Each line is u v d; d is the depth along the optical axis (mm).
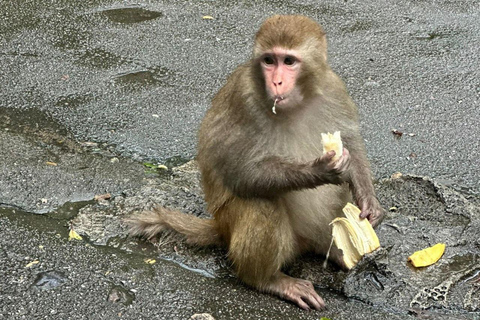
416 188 3564
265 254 3186
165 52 4297
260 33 3180
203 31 4500
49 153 3676
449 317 3164
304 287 3201
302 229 3271
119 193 3533
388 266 3291
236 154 3176
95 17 4613
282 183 3143
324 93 3223
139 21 4598
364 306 3195
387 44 4430
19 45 4277
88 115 3883
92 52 4270
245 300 3195
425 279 3258
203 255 3328
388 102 4035
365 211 3221
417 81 4176
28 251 3291
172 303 3166
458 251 3350
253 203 3184
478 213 3479
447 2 5137
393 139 3834
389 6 5027
